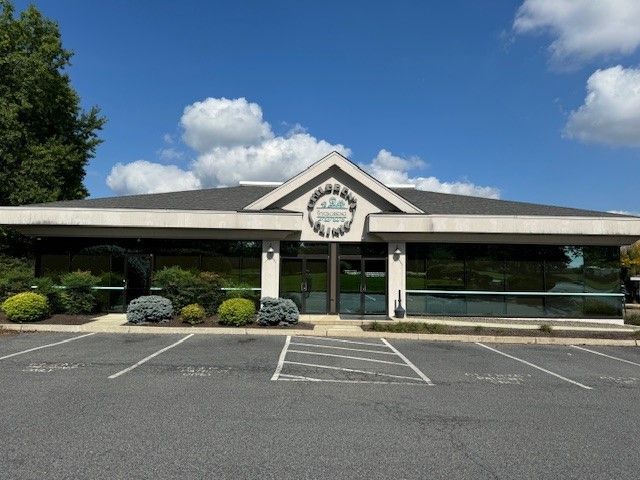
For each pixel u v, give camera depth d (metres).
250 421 6.32
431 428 6.25
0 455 5.01
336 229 18.70
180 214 17.55
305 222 18.78
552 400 7.84
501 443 5.75
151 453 5.15
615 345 13.87
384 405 7.28
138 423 6.11
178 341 12.70
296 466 4.93
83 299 17.00
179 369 9.32
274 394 7.70
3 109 25.66
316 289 18.70
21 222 17.23
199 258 18.56
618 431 6.30
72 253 18.50
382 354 11.61
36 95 28.06
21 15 29.19
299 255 18.80
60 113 30.77
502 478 4.79
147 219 17.47
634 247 40.97
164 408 6.78
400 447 5.54
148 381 8.30
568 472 4.96
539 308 18.66
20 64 26.98
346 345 12.71
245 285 17.44
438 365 10.48
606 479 4.80
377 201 18.88
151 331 14.22
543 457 5.34
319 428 6.12
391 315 18.47
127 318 15.32
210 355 10.83
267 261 18.48
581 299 18.64
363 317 18.25
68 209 17.36
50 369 9.10
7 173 26.80
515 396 8.05
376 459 5.17
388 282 18.62
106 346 11.72
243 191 22.70
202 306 16.47
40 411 6.52
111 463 4.87
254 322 15.80
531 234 17.92
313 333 14.30
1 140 26.19
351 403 7.34
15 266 24.67
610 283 18.69
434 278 18.72
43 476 4.53
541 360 11.36
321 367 9.91
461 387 8.58
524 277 18.75
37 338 12.81
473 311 18.66
